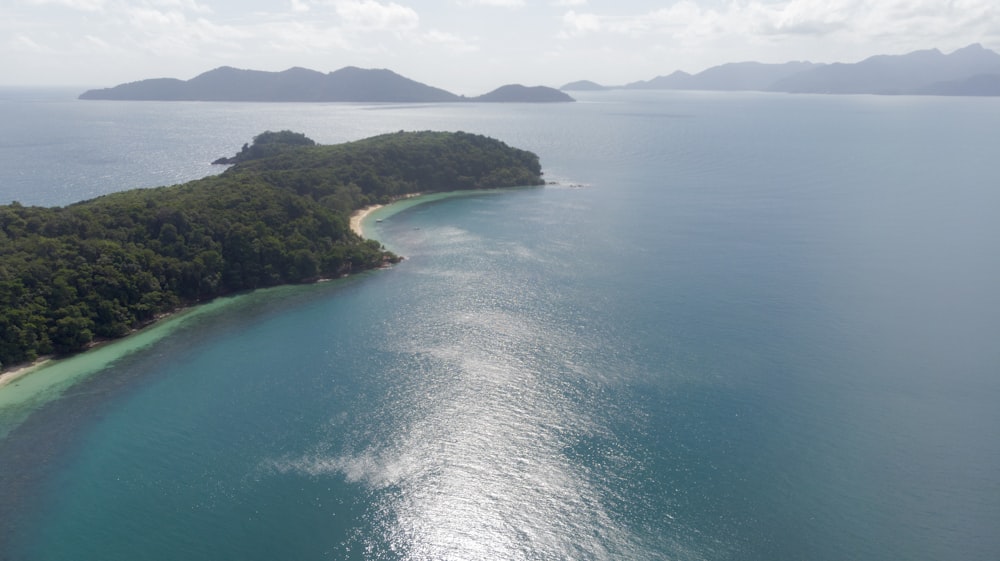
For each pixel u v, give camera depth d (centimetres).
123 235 14100
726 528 7412
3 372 10894
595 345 11825
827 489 8000
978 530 7369
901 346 11694
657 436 9062
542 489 8094
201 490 8088
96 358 11538
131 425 9438
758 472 8300
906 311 13275
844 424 9319
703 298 14062
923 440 8956
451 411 9769
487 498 7969
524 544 7300
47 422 9506
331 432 9262
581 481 8212
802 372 10788
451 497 7988
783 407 9744
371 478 8312
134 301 13012
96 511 7719
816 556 7006
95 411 9800
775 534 7312
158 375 10950
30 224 13675
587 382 10512
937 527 7412
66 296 12075
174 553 7100
